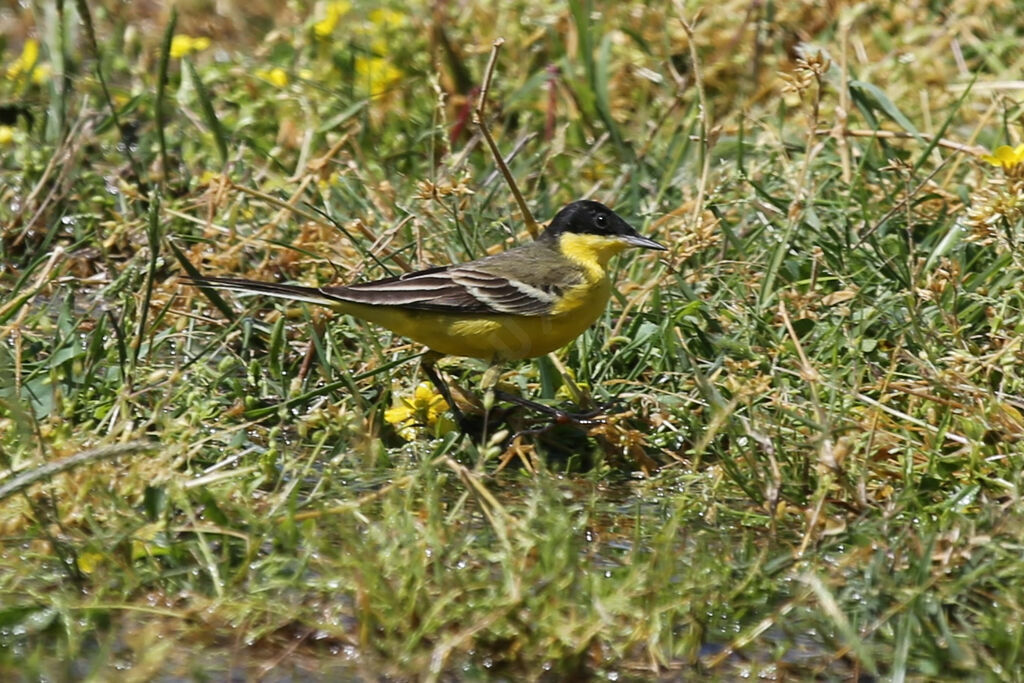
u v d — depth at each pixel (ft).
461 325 38.29
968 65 57.16
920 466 35.45
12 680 26.05
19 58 59.72
